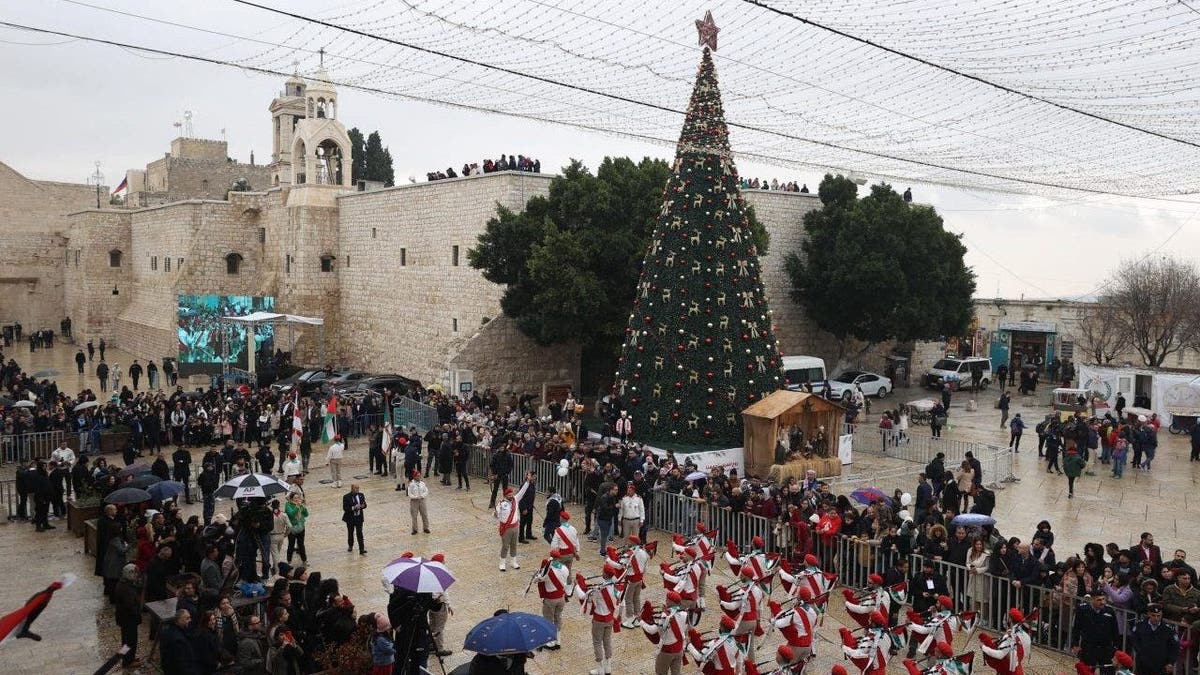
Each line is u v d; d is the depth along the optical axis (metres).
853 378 51.34
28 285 79.56
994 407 48.94
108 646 16.03
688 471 25.42
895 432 36.03
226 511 25.88
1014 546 17.41
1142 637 14.41
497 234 38.91
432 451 30.27
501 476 25.61
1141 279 57.28
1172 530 25.09
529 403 38.25
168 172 87.25
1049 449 32.97
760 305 31.83
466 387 40.19
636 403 31.56
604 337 40.22
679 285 30.98
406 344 49.31
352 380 44.22
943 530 18.50
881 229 48.41
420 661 14.12
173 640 12.38
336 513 25.41
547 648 16.23
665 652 13.87
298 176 56.22
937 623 13.96
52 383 41.66
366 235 52.59
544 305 37.56
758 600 15.28
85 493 23.03
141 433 33.12
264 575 19.50
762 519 21.00
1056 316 62.59
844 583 19.56
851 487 29.56
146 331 64.88
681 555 16.67
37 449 31.28
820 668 15.62
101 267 73.50
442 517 24.97
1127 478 31.92
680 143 17.42
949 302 51.75
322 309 55.16
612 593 14.92
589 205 38.34
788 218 52.34
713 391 30.64
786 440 30.14
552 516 22.06
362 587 19.19
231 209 59.94
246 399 36.47
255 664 12.53
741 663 12.94
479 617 17.67
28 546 22.12
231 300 51.84
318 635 13.77
